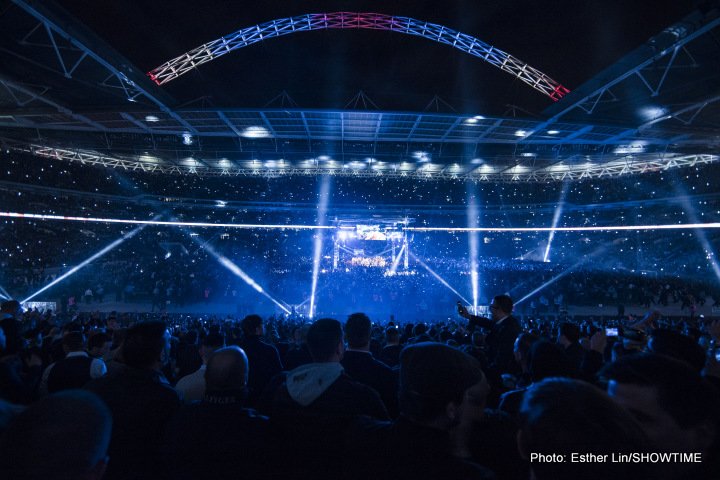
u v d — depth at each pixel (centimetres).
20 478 119
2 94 2408
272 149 3519
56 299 3450
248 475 275
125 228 4838
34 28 1728
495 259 4794
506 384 442
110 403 296
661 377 182
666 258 4381
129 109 2448
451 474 186
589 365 457
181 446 278
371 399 295
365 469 202
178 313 3058
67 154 3722
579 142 3081
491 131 2806
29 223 4266
